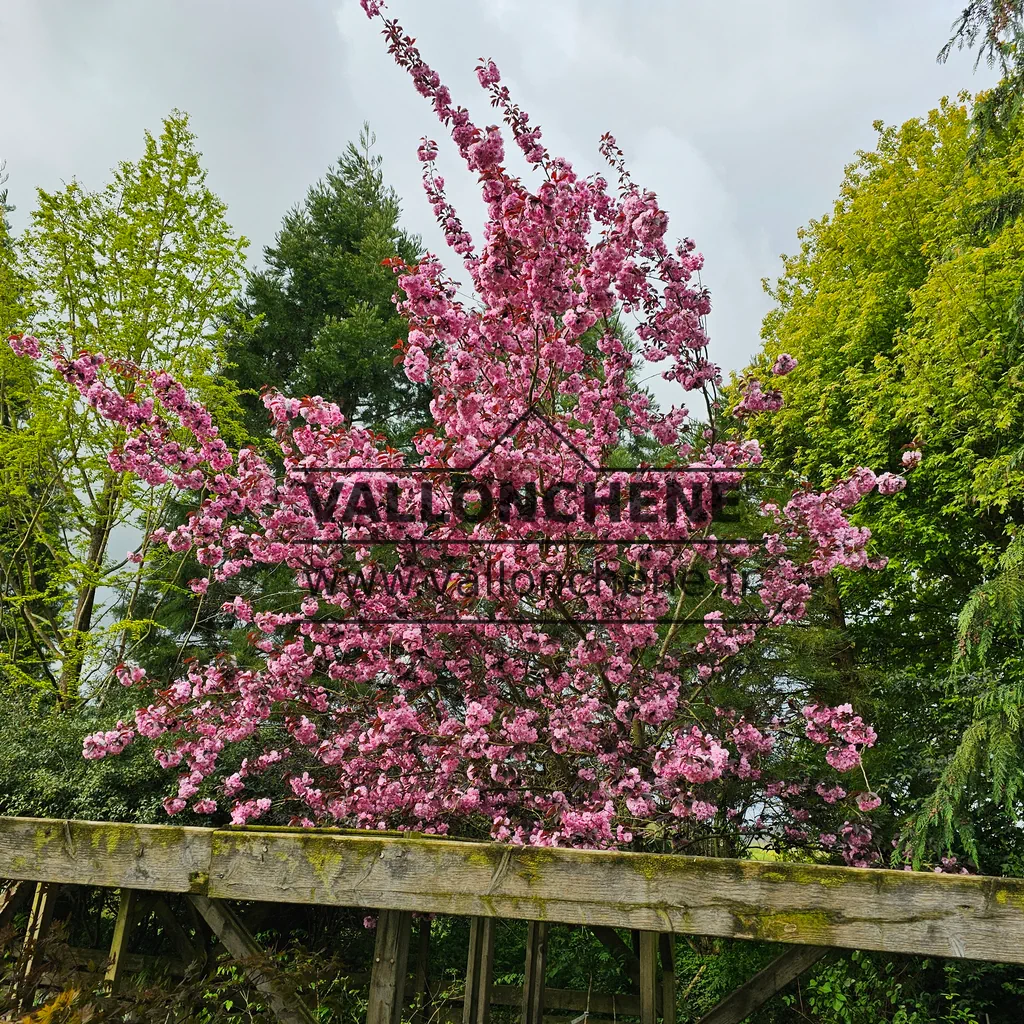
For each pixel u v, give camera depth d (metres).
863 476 4.91
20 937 2.38
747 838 5.85
